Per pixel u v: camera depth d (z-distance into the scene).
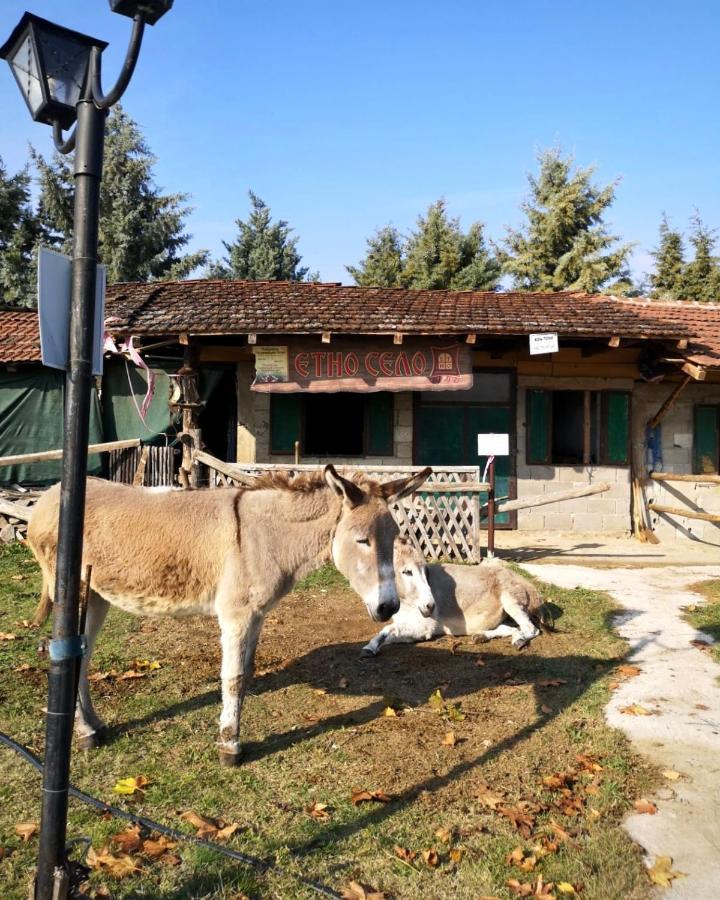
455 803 3.96
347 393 13.50
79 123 2.83
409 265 36.50
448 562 10.09
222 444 14.07
